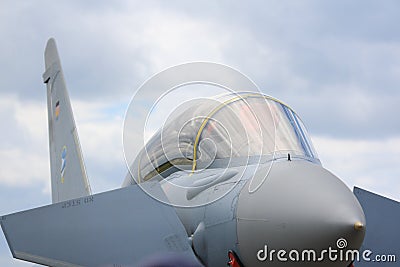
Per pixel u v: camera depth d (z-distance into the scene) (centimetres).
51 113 1673
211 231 1012
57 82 1656
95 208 1019
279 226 934
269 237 941
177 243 1019
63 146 1603
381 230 1137
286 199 939
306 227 920
